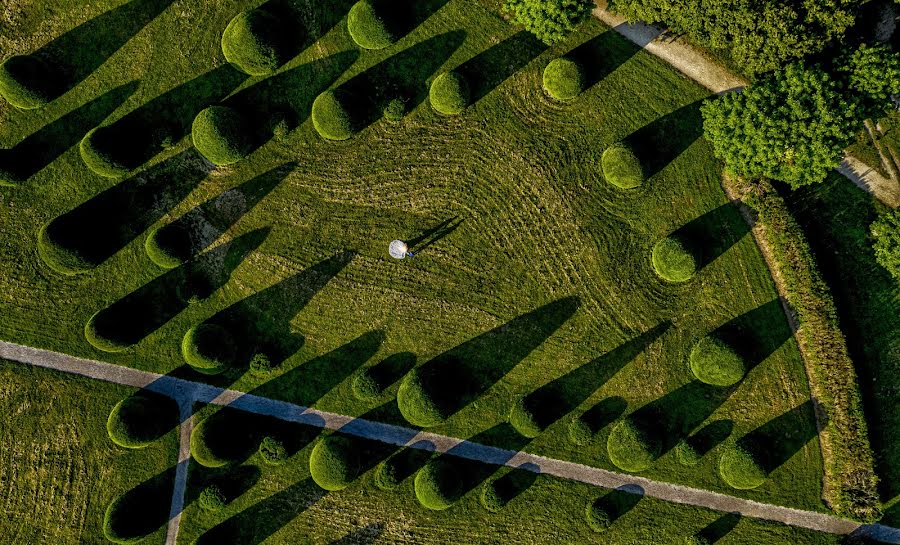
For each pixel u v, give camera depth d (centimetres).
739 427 2988
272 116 3009
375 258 3067
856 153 2855
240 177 3066
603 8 2916
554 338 3033
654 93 2928
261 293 3094
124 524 3033
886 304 2889
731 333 2958
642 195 2962
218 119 2872
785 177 2600
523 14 2684
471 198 3025
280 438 3088
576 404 3045
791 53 2458
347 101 2897
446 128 3014
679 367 2998
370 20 2819
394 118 2967
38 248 3067
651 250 2978
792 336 2936
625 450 2916
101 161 2938
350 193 3050
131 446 3006
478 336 3056
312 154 3047
